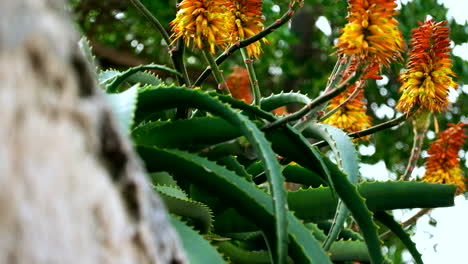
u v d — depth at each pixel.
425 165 2.17
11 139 0.54
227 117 1.38
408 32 5.45
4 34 0.54
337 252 1.64
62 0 0.60
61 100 0.57
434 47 1.73
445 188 1.65
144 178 0.67
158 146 1.47
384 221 1.67
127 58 5.41
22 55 0.55
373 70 1.50
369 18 1.44
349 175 1.61
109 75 1.74
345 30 1.44
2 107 0.53
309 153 1.48
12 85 0.54
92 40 5.37
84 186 0.58
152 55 5.70
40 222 0.54
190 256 1.25
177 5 1.68
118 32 5.72
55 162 0.56
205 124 1.47
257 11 1.71
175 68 1.71
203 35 1.65
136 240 0.64
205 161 1.41
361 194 1.65
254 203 1.37
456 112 5.85
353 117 1.99
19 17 0.55
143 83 1.87
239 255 1.56
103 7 5.55
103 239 0.59
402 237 1.67
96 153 0.60
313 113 1.55
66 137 0.57
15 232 0.53
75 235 0.57
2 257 0.53
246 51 1.72
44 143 0.55
